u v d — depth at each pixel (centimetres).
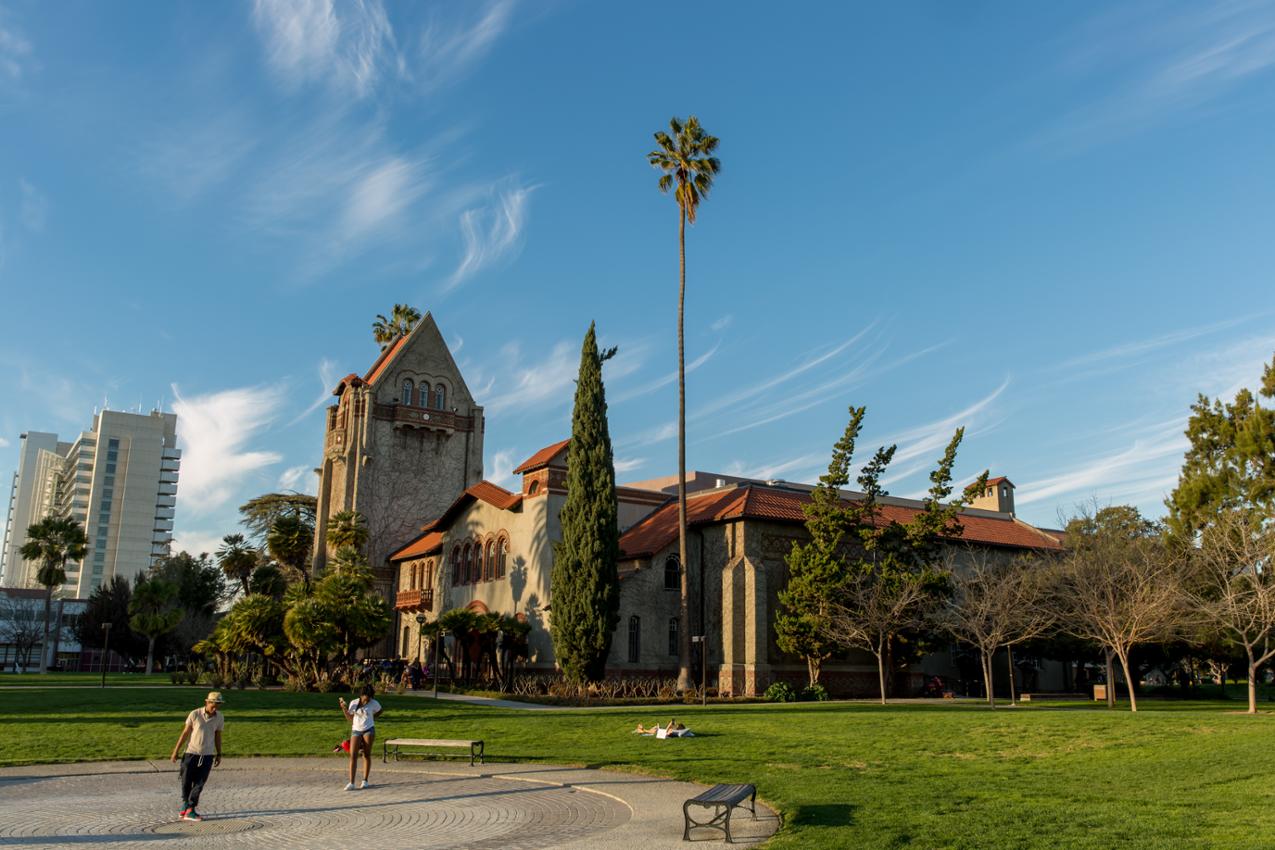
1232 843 1054
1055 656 4616
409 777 1775
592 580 4044
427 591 5781
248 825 1305
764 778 1662
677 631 4491
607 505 4144
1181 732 2202
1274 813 1238
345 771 1859
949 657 4972
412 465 6875
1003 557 5172
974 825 1193
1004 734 2245
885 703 3628
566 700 3672
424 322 7188
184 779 1358
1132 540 4231
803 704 3559
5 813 1399
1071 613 3841
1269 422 3788
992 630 3891
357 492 6612
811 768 1778
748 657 4162
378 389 6875
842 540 4294
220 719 1408
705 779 1691
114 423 19600
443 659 5250
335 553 6250
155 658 8731
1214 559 3472
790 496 4688
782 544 4434
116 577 8800
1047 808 1316
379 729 2466
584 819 1347
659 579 4497
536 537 4734
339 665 4091
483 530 5297
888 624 3859
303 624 3891
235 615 4212
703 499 4950
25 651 10119
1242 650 3969
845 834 1152
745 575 4262
